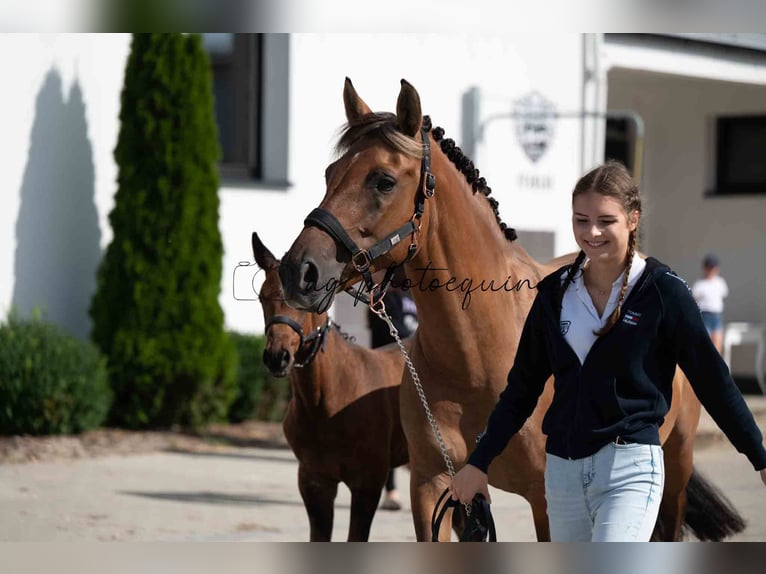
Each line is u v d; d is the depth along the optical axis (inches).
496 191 805.2
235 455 561.0
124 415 609.6
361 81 738.2
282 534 378.6
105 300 615.5
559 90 839.1
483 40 794.8
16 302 606.9
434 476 238.7
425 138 227.8
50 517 396.8
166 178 618.2
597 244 183.0
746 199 982.4
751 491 475.2
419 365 241.8
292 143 714.8
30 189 613.3
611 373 181.9
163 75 616.4
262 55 724.7
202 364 616.1
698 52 888.3
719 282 857.5
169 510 418.9
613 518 178.5
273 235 709.9
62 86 626.5
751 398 860.0
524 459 236.8
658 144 1030.4
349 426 319.9
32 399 555.8
